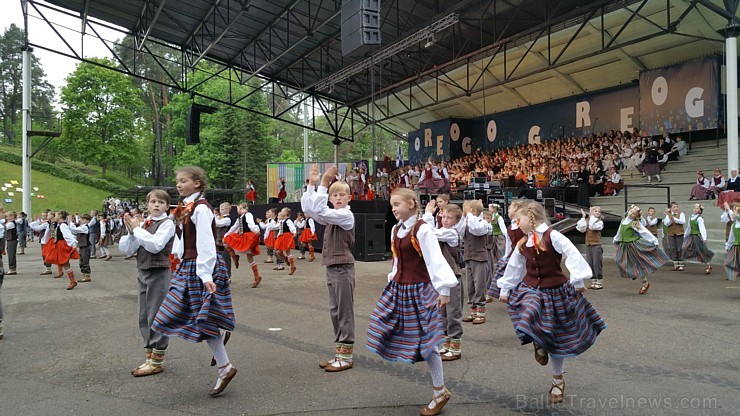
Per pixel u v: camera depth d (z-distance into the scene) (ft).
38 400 11.93
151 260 13.83
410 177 64.59
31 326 20.24
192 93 68.33
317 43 64.34
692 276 33.58
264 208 65.77
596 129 68.54
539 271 11.57
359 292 28.02
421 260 11.42
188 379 13.48
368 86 78.23
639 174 56.08
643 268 26.78
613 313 21.93
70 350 16.51
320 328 19.62
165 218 14.21
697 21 50.52
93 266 46.32
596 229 28.94
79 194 133.18
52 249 31.45
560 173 60.95
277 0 53.72
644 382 13.03
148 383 13.16
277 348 16.65
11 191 124.47
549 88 72.90
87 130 144.36
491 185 55.52
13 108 212.02
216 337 12.12
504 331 19.19
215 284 12.10
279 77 77.82
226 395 12.23
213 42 58.18
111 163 154.20
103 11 60.70
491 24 58.70
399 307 11.39
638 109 63.46
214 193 98.27
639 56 59.52
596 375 13.64
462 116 88.33
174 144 152.35
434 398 10.93
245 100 134.92
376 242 46.16
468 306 24.14
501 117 83.41
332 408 11.37
